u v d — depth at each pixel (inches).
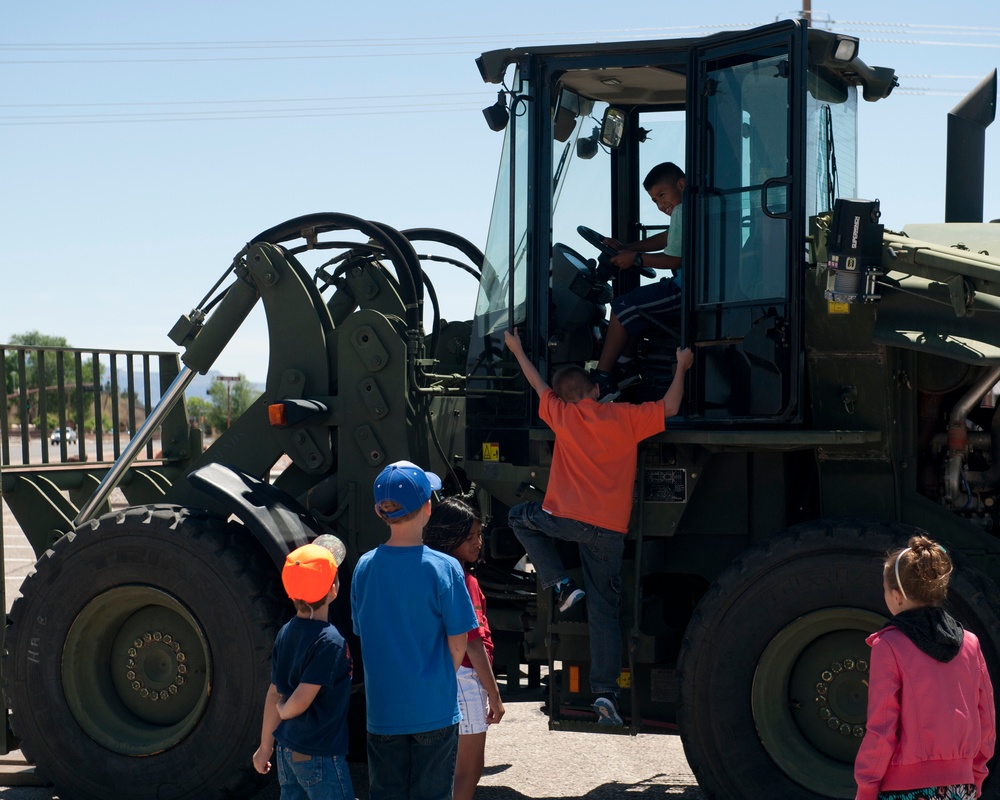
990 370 181.2
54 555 202.8
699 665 177.5
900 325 169.9
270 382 216.1
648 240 217.6
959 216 218.5
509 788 209.2
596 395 184.9
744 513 189.8
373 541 208.5
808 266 177.2
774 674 175.8
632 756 230.1
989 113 218.5
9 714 209.0
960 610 164.4
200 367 223.8
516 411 198.2
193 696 200.7
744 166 179.9
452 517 167.9
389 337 209.2
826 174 200.2
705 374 183.0
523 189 195.2
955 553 169.3
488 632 170.9
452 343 257.1
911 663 121.6
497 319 201.5
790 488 191.8
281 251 217.6
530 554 185.8
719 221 181.9
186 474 217.3
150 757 196.1
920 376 185.6
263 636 191.3
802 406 175.0
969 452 198.4
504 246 200.4
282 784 146.0
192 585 194.2
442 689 140.5
